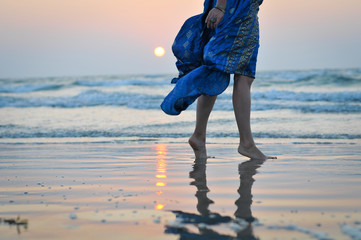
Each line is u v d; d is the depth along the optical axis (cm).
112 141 670
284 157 455
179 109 421
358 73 2744
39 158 484
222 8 407
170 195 276
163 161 443
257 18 422
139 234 194
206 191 286
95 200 266
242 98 433
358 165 392
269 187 294
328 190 281
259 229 197
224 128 796
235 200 258
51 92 2561
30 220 221
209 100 450
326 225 202
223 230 197
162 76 3922
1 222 217
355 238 181
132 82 2766
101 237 191
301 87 2245
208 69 420
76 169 399
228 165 403
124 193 285
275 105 1241
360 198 258
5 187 315
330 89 2138
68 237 192
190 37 439
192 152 519
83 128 852
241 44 416
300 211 229
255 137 681
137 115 1126
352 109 1098
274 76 2569
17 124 941
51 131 813
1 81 3950
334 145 566
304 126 798
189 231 196
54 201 265
